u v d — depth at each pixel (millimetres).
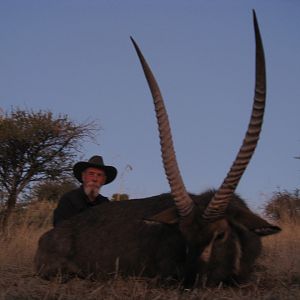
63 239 3965
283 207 7688
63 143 10672
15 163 10312
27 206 9578
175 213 3480
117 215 3930
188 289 3260
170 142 3383
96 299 3207
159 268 3549
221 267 3365
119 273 3738
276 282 3664
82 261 3879
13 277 3846
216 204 3287
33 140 10312
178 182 3355
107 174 4586
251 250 3516
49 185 10539
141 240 3713
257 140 3262
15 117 10477
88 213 4059
